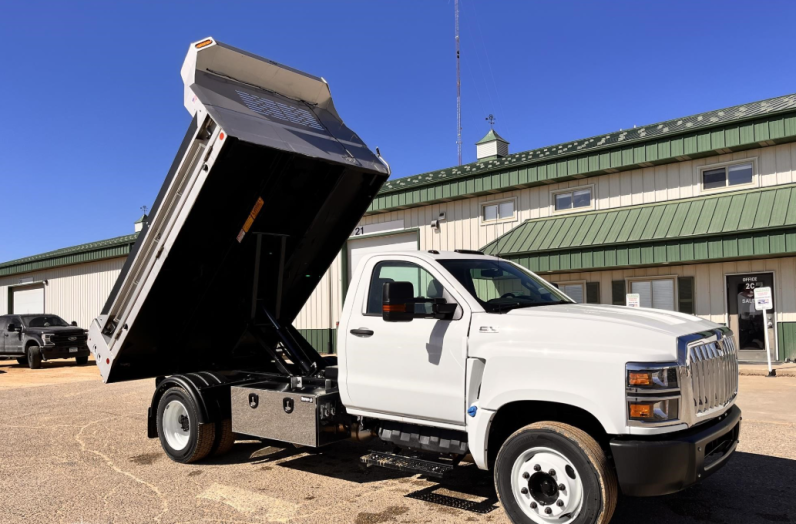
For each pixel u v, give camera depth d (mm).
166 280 6570
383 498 5340
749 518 4676
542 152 18109
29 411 10391
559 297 5680
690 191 14875
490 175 17547
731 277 14586
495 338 4629
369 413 5359
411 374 5039
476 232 18516
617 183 15977
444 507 5078
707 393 4309
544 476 4293
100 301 29281
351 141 6910
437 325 4965
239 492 5570
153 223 6367
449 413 4832
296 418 5621
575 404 4152
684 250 13719
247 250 6852
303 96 6871
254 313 7172
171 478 6062
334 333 21375
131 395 12086
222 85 6008
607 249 14844
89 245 33219
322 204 6855
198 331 7391
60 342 20031
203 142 5816
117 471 6352
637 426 3953
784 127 12977
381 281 5539
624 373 3994
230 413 6648
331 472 6219
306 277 7883
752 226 12836
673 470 3896
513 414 4934
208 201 6066
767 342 12531
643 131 16188
